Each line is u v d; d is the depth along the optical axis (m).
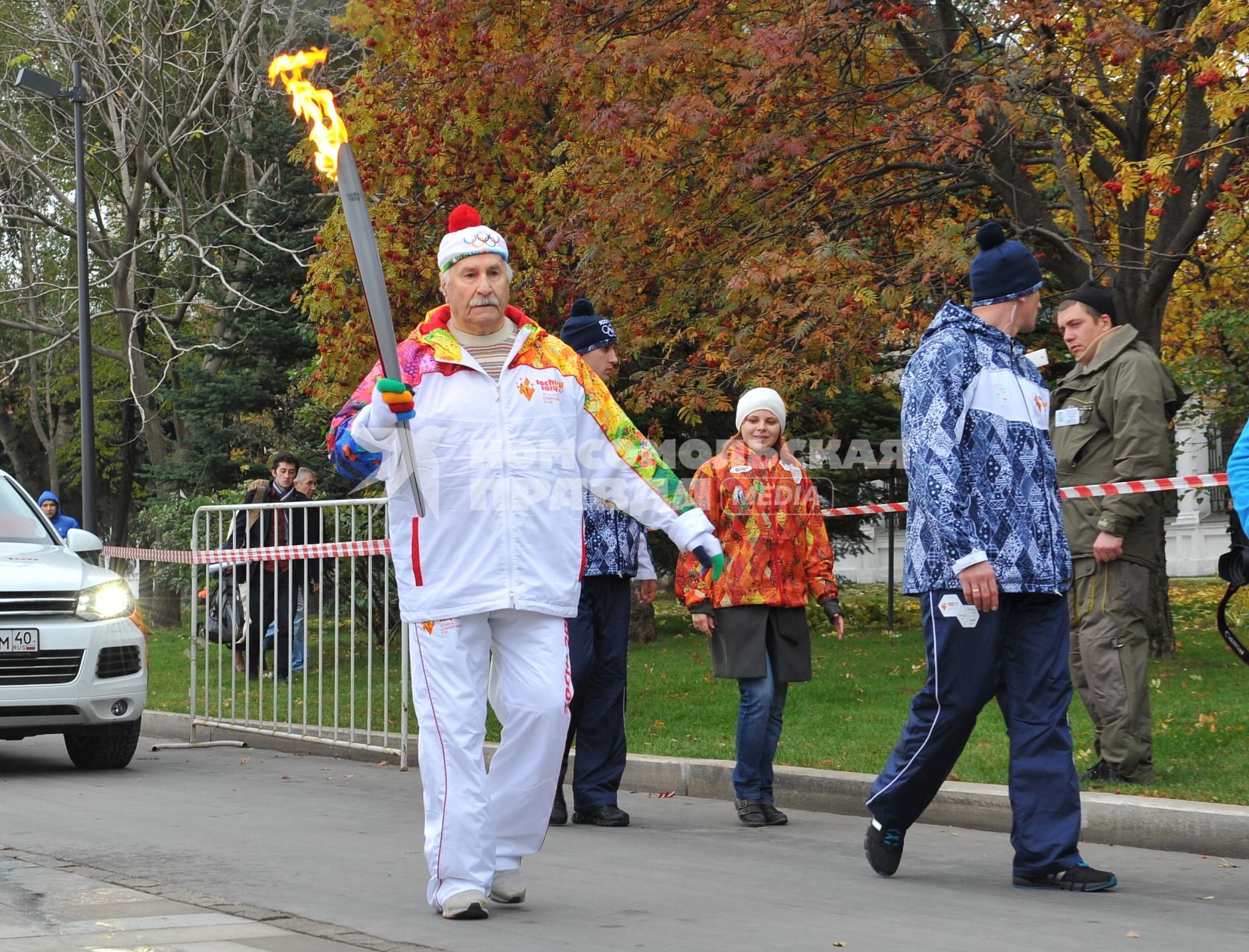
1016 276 5.73
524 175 16.12
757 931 4.78
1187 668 12.77
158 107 29.69
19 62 29.05
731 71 14.03
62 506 40.16
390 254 16.30
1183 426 22.89
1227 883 5.67
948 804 7.27
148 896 5.38
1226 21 11.30
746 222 14.65
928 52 14.46
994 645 5.49
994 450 5.52
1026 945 4.57
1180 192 13.62
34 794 8.80
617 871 6.06
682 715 11.22
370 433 5.00
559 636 5.25
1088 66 14.23
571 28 14.59
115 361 34.34
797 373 13.07
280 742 11.34
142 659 10.13
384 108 16.55
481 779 5.08
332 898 5.39
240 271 24.30
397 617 10.49
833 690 12.12
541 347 5.27
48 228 32.00
